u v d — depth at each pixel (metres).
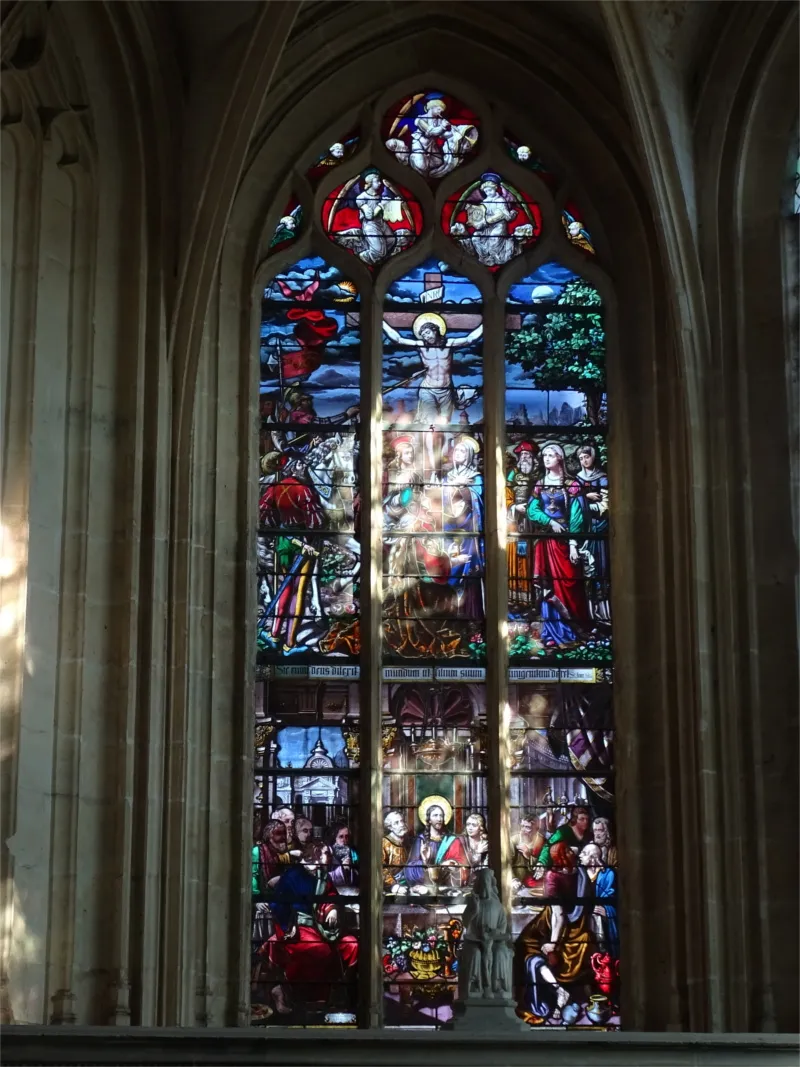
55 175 28.22
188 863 27.28
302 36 30.41
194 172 28.70
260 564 29.34
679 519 28.75
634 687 28.67
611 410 30.03
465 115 31.38
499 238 30.98
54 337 27.73
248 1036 22.47
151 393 28.11
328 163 31.08
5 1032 22.31
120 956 26.08
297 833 28.33
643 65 28.44
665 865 27.88
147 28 28.44
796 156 29.55
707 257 29.03
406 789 28.58
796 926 26.97
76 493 27.38
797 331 29.11
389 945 27.95
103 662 27.03
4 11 26.59
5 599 26.31
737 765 27.48
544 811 28.52
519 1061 22.58
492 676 28.95
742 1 28.88
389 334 30.48
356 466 29.84
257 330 30.06
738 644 27.89
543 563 29.53
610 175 30.78
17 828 25.67
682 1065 22.80
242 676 28.34
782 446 28.61
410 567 29.45
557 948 27.95
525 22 30.70
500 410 30.08
